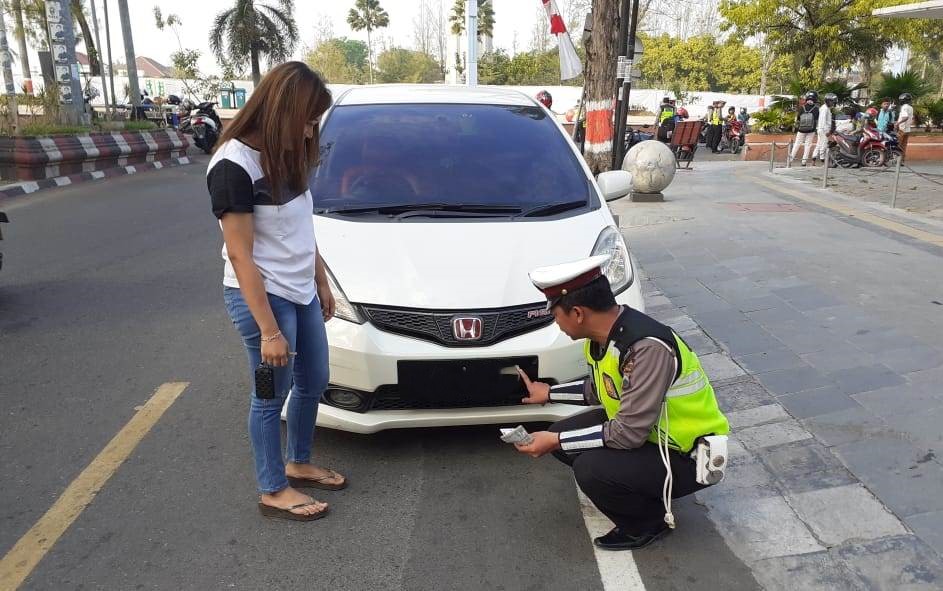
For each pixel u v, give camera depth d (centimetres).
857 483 322
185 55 3659
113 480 346
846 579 269
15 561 288
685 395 267
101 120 1769
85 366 483
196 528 309
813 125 1580
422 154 440
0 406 425
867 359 443
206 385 453
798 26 2697
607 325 265
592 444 272
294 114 260
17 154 1238
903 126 1672
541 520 313
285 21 2878
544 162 443
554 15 1152
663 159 1021
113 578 278
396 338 330
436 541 299
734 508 314
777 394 409
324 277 321
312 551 293
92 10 2686
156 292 644
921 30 2673
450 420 338
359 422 336
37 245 823
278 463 310
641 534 292
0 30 1381
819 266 648
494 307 331
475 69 1791
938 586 262
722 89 5375
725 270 655
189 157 1870
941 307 529
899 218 873
